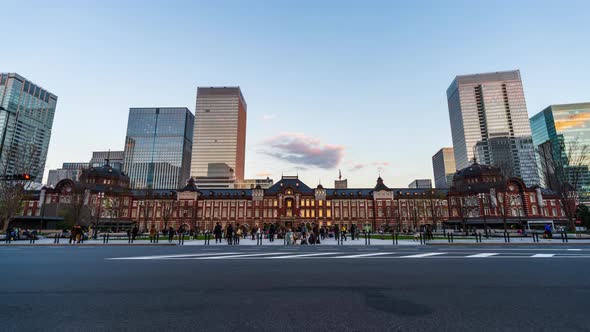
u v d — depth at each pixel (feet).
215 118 587.68
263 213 271.69
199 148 574.97
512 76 548.72
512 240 112.27
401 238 136.15
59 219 188.85
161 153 631.97
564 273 34.42
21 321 17.79
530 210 230.27
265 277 31.83
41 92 413.18
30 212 231.71
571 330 16.35
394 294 24.39
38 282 29.17
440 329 16.49
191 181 283.59
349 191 293.02
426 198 256.93
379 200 276.21
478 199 236.43
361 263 43.34
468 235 157.17
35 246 87.35
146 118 650.84
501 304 21.44
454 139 594.24
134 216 263.90
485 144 476.13
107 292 25.02
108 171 264.11
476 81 563.89
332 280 30.17
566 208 152.46
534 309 20.25
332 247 79.56
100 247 82.48
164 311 19.77
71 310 20.01
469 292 25.07
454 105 594.24
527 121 525.75
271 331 16.17
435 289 26.18
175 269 37.55
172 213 256.73
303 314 19.15
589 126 409.90
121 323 17.49
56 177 423.23
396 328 16.65
